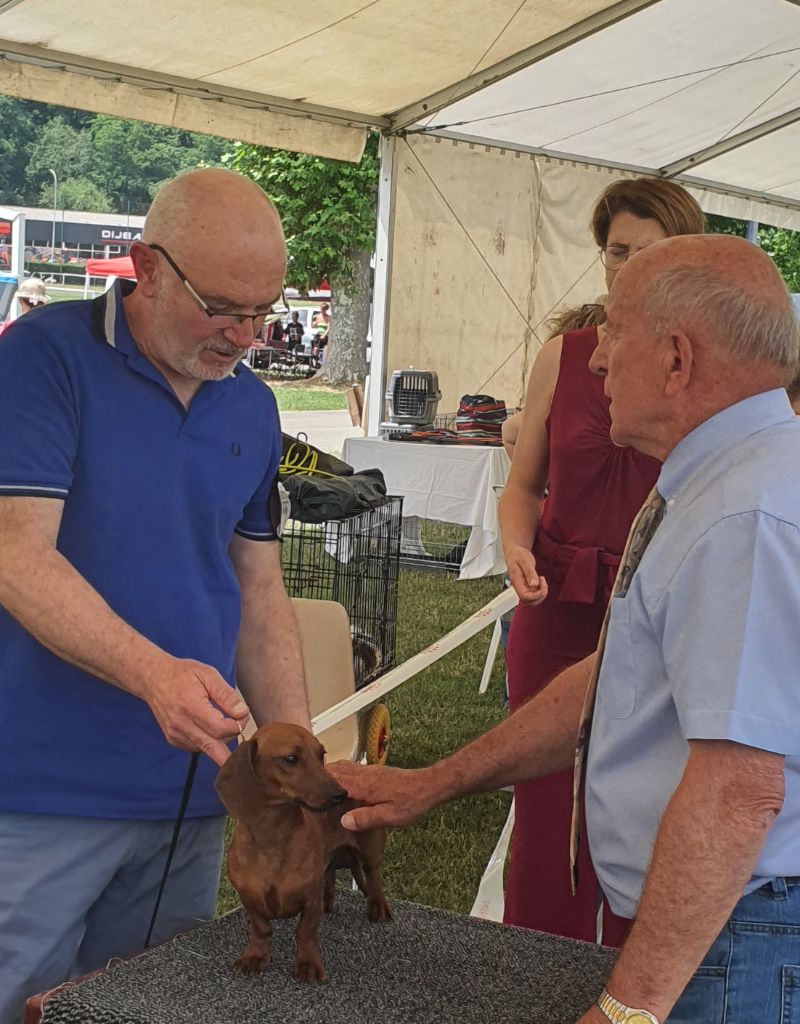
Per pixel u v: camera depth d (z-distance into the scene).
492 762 1.85
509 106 9.38
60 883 1.93
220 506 1.99
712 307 1.40
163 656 1.71
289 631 2.21
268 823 1.57
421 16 7.54
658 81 9.25
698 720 1.30
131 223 49.91
